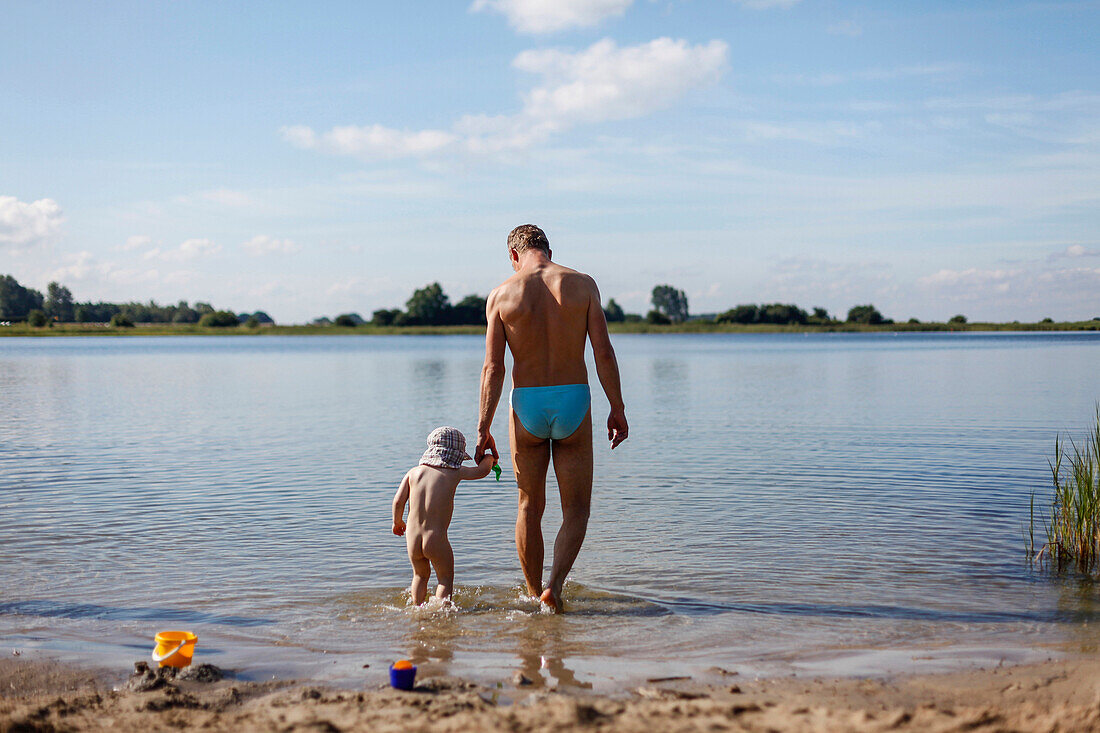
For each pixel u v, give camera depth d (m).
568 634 4.71
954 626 4.82
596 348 5.50
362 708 3.50
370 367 39.56
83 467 10.87
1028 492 8.83
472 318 165.62
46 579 5.82
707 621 4.93
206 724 3.38
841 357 47.88
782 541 6.84
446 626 4.86
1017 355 47.78
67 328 153.62
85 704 3.64
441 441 5.52
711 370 34.72
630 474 10.18
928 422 15.22
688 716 3.34
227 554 6.51
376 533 7.23
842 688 3.83
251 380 29.75
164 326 161.12
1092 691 3.74
